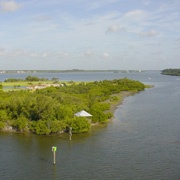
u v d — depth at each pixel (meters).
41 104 64.62
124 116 84.25
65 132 62.47
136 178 37.88
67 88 149.25
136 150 49.69
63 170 40.78
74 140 56.22
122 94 160.00
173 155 47.00
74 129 60.69
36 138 57.75
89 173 39.56
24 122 62.97
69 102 88.50
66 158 45.69
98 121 72.31
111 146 52.09
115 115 85.94
